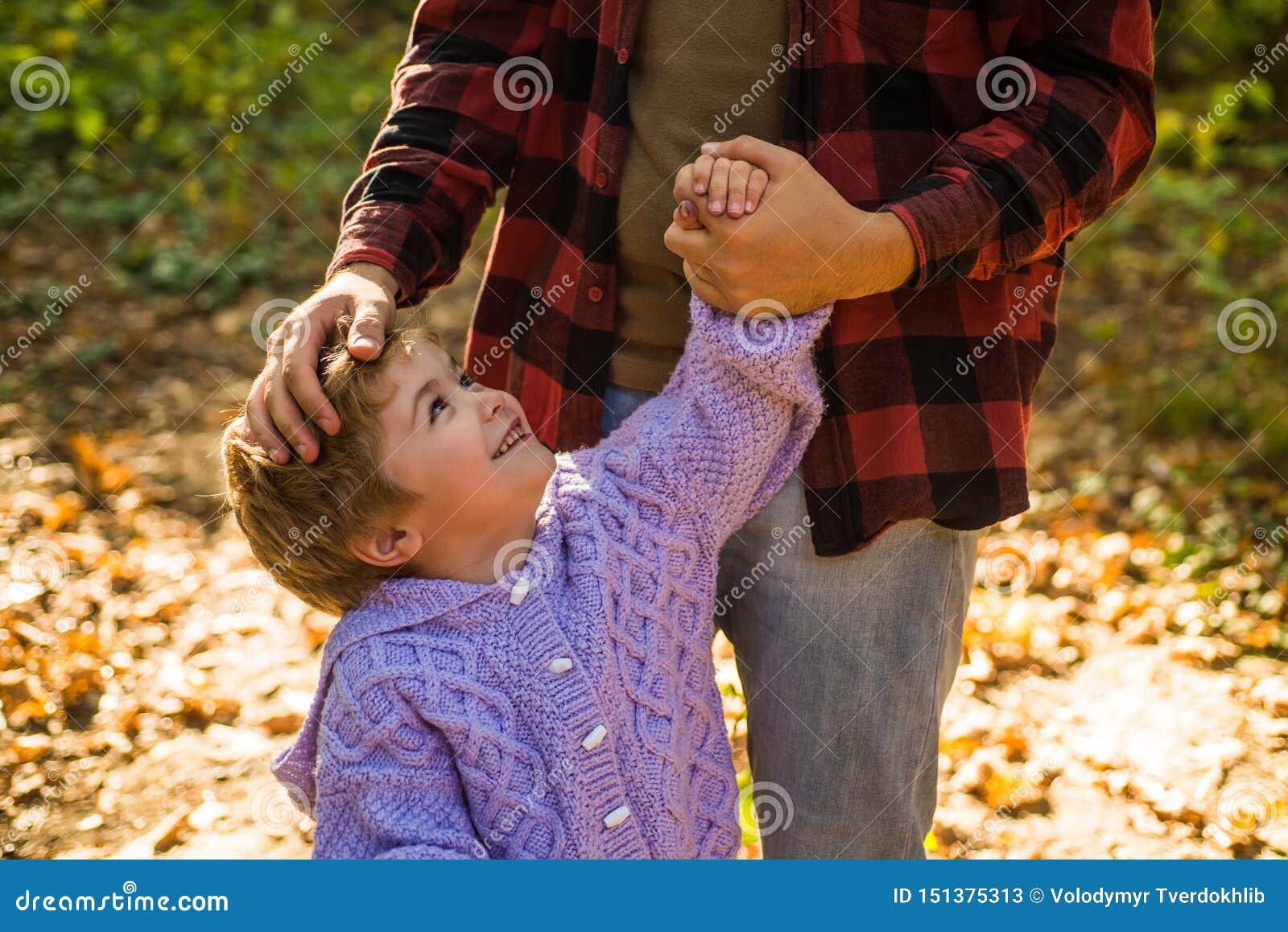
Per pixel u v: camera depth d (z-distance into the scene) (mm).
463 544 1558
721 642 3426
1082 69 1527
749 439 1574
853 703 1680
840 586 1660
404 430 1505
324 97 6957
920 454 1600
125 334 5027
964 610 1746
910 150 1580
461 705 1475
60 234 5613
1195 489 4254
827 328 1597
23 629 3371
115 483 4156
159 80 6770
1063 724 3195
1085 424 4766
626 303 1748
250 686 3285
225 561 3832
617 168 1679
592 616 1543
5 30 6633
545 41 1812
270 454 1534
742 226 1378
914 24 1552
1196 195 6152
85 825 2732
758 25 1583
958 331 1613
